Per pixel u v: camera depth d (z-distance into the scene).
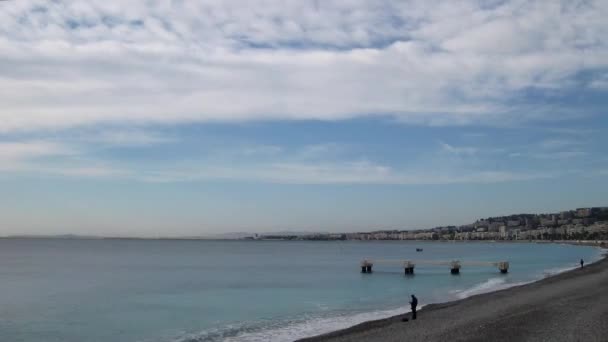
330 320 38.47
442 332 28.33
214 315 41.81
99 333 35.00
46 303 49.47
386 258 149.62
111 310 44.91
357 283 69.19
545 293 44.50
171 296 55.00
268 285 66.94
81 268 100.19
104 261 127.31
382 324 33.06
